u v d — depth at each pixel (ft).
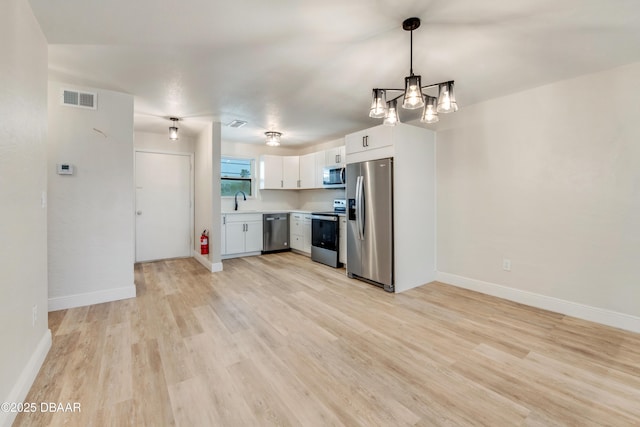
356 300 10.34
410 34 6.55
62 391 5.37
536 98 9.61
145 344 7.16
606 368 6.16
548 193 9.40
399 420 4.72
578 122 8.76
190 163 17.62
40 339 6.32
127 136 10.30
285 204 21.56
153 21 6.04
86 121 9.63
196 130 15.75
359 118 13.33
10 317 4.71
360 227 12.23
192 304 9.89
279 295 10.85
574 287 8.91
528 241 9.89
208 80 9.09
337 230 15.23
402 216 11.39
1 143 4.39
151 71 8.46
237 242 17.60
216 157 14.20
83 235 9.66
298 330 7.98
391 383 5.69
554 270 9.31
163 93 10.19
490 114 10.78
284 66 8.16
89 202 9.74
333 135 16.89
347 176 13.14
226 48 7.16
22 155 5.29
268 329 8.03
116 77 8.89
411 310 9.41
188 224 17.63
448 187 12.22
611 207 8.21
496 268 10.75
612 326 8.19
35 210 6.02
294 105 11.49
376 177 11.68
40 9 5.61
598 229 8.45
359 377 5.88
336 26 6.25
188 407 5.00
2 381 4.39
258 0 5.36
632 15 5.79
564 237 9.10
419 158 12.00
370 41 6.87
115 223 10.18
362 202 12.18
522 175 9.99
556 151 9.21
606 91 8.25
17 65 5.06
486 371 6.08
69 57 7.59
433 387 5.56
